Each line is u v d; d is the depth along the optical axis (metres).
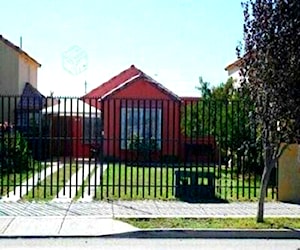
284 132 11.41
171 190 16.61
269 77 11.19
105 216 12.38
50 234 10.80
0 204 13.82
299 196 14.87
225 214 12.76
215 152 19.80
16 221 11.85
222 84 27.59
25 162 19.45
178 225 11.43
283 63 11.09
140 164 24.12
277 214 12.84
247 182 17.98
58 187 15.61
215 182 16.86
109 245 10.11
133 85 29.09
